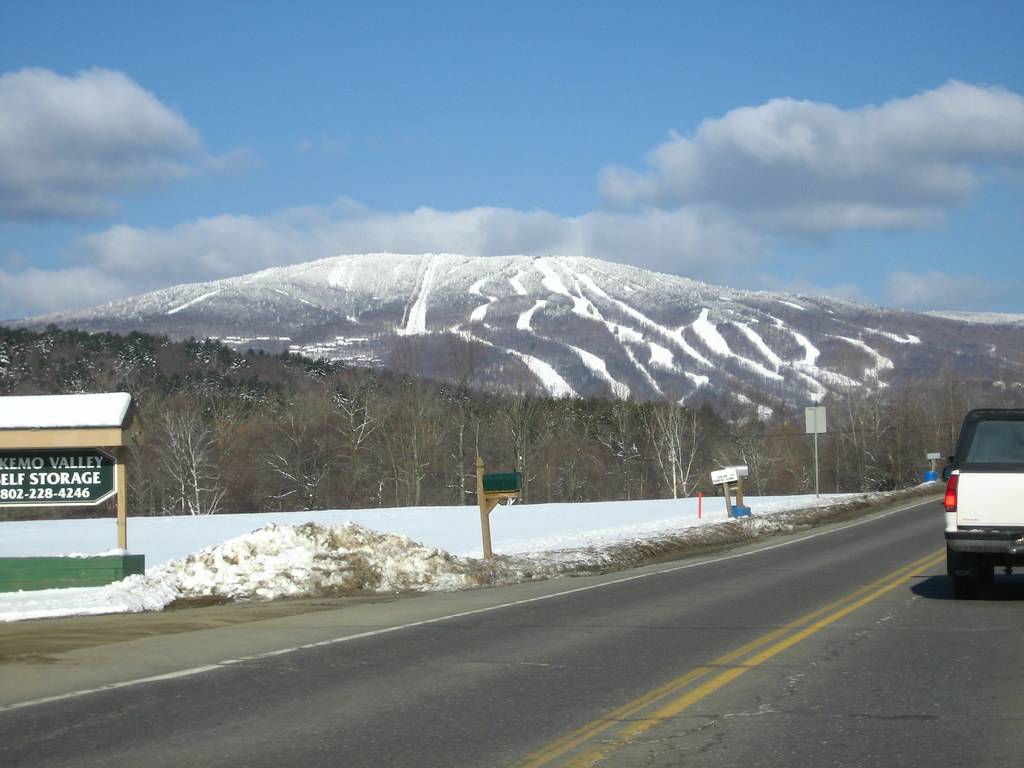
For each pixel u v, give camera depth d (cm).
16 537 2925
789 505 4138
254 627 1246
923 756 652
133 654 1055
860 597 1449
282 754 673
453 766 641
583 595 1545
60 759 666
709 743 684
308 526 1780
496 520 3712
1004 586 1566
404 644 1103
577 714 770
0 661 1020
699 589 1593
